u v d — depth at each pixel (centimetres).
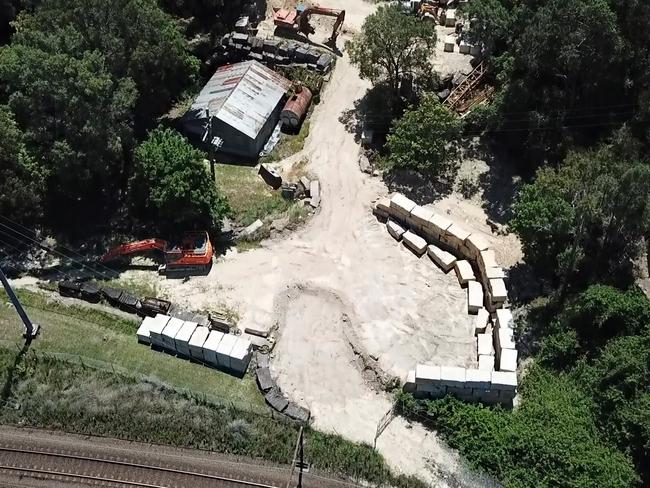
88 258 6838
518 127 7462
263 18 9200
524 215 6366
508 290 6569
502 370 5797
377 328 6225
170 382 5784
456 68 8325
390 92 8138
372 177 7450
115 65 7000
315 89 8306
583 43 6725
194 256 6612
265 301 6412
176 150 6631
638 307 6012
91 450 5388
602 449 5484
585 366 5938
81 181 6981
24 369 5775
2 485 5216
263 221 7069
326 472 5347
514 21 7331
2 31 8312
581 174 6350
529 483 5319
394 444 5547
